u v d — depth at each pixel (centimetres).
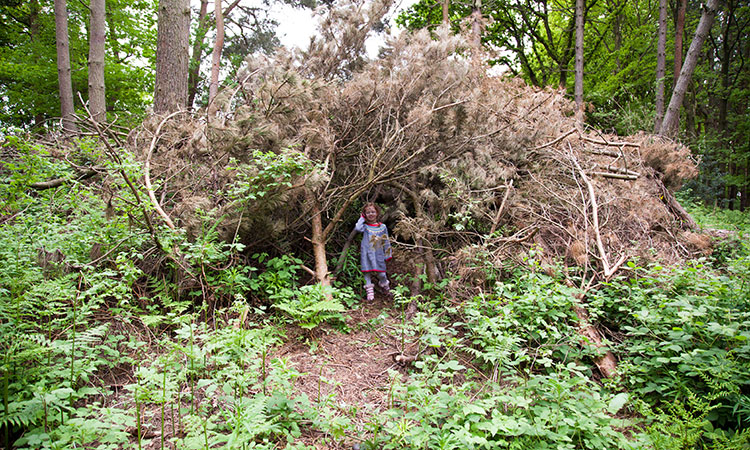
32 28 1185
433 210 498
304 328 369
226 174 416
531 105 551
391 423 227
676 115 974
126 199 354
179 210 377
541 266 381
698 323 290
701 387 266
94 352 275
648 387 272
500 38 1681
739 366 253
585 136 548
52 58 1112
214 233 364
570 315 339
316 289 382
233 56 1251
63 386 244
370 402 285
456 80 477
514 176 501
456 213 464
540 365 320
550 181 499
